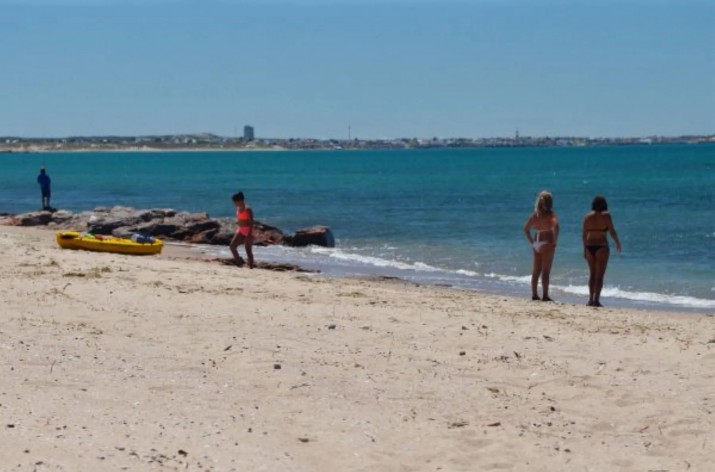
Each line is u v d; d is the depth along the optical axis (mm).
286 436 9219
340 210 60906
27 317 14516
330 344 13383
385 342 13656
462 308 17578
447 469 8516
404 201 70438
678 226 45688
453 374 11906
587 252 20656
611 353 13320
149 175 134375
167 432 9016
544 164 173875
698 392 11141
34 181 112438
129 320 14664
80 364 11547
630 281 26938
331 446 8969
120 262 23391
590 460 8898
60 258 23484
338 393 10820
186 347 12852
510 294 23625
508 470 8562
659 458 8961
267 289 19078
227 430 9250
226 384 10984
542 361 12727
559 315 17344
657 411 10383
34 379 10641
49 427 8820
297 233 37500
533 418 10180
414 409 10328
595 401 10844
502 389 11273
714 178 102688
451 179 113312
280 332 14102
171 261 25859
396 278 26797
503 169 148750
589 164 167625
